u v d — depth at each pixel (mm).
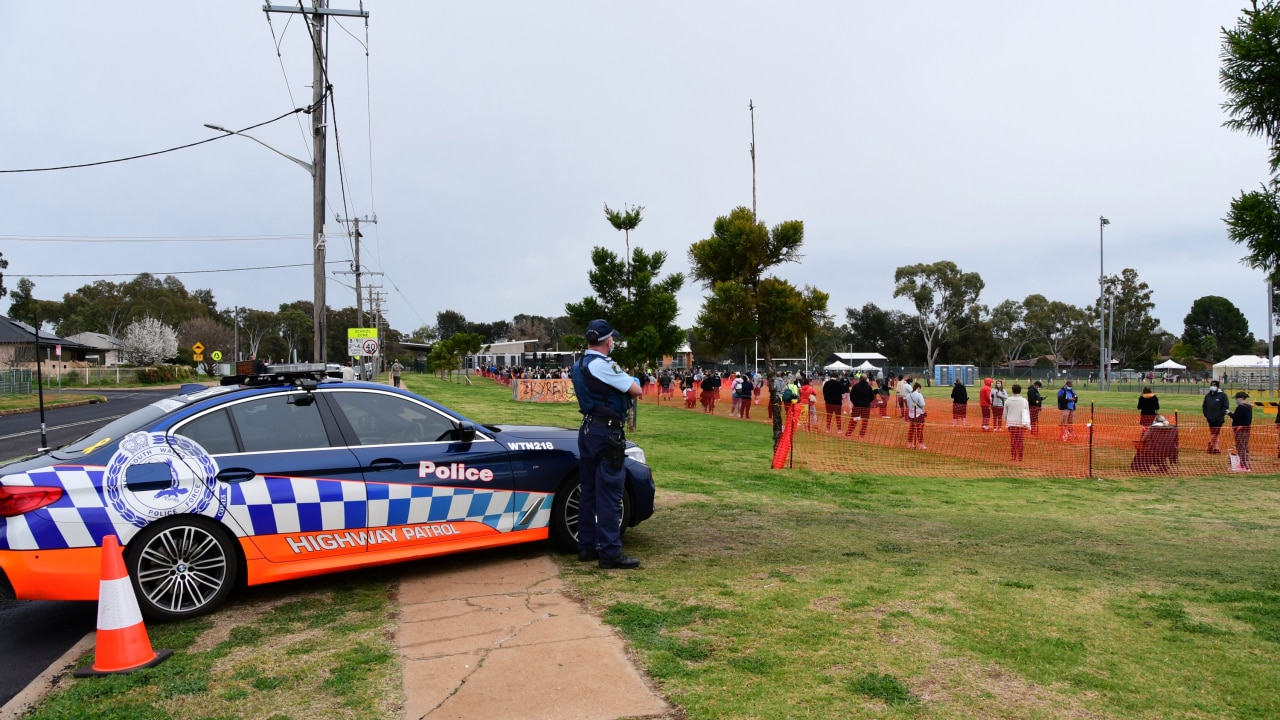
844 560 5723
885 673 3424
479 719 3043
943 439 18469
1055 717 3012
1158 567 5820
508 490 5594
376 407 5340
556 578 5133
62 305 90875
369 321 88562
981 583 5047
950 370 65500
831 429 21391
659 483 10117
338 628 4242
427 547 5262
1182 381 74062
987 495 10758
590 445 5402
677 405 32719
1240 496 11062
